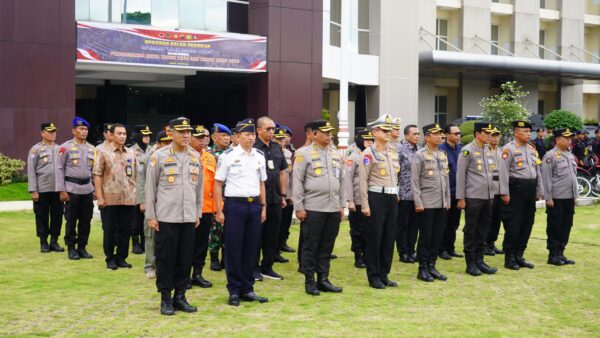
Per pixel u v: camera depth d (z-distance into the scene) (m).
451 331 6.92
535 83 37.41
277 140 9.79
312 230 8.42
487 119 27.58
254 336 6.63
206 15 22.73
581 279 9.59
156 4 21.73
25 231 13.16
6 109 19.12
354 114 30.64
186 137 7.45
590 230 14.27
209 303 7.97
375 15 29.59
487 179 9.77
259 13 23.61
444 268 10.30
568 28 37.97
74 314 7.42
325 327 6.99
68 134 20.06
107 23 20.61
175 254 7.47
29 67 19.41
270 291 8.64
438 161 9.42
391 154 8.99
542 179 10.68
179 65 21.80
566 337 6.80
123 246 9.89
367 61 29.08
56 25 19.72
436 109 35.47
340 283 9.18
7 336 6.59
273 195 9.30
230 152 7.99
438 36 32.41
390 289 8.84
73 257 10.50
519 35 35.91
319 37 24.42
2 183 18.45
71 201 10.45
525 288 8.98
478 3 34.28
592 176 19.66
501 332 6.91
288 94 23.91
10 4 19.08
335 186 8.48
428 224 9.38
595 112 42.72
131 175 9.87
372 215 8.83
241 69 22.95
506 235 10.32
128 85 28.52
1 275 9.32
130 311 7.56
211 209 8.77
